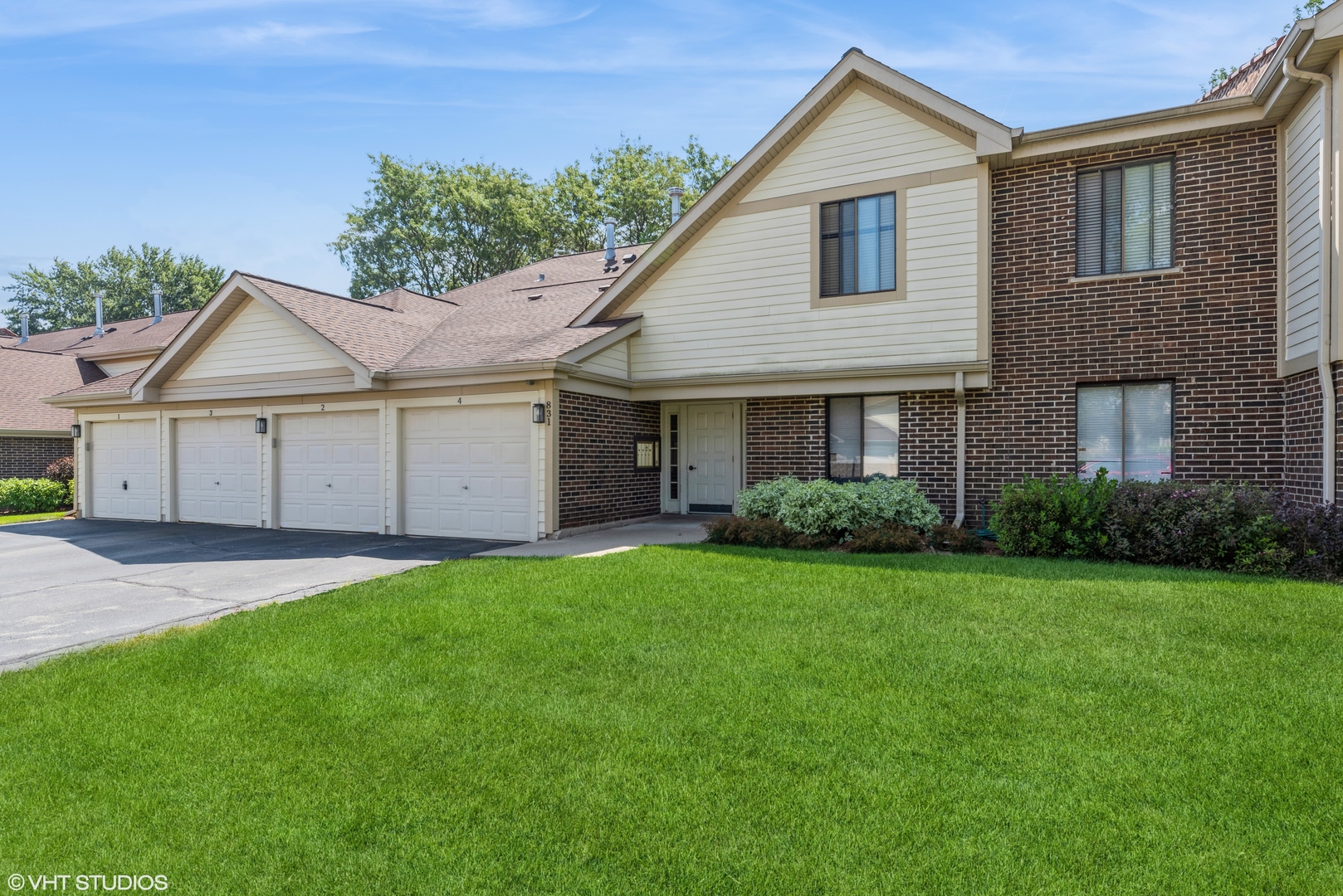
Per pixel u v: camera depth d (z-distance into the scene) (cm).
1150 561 895
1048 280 1145
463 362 1282
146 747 434
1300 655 538
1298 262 956
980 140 1121
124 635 689
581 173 4253
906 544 1010
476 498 1296
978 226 1142
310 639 636
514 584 827
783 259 1285
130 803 372
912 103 1180
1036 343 1155
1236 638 579
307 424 1477
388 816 355
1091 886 295
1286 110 983
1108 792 363
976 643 583
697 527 1355
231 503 1572
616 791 374
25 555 1182
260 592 859
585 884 301
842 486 1123
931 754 404
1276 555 805
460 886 301
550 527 1218
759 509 1169
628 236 4225
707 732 437
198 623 724
